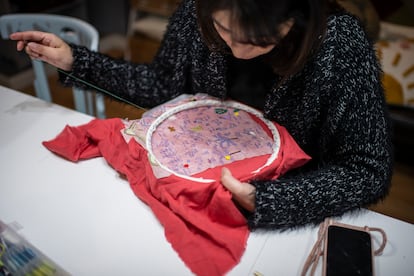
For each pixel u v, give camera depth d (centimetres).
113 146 76
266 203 62
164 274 58
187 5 85
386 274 59
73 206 69
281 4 51
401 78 163
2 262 57
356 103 67
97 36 112
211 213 64
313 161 81
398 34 176
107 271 58
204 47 81
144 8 211
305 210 64
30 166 77
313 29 57
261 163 68
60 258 60
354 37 69
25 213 67
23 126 88
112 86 92
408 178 158
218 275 58
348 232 61
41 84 117
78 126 84
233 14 51
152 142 71
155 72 96
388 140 70
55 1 215
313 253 59
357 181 67
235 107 82
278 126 77
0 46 119
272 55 64
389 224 67
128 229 65
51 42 85
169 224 63
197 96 85
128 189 72
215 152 70
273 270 59
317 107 72
